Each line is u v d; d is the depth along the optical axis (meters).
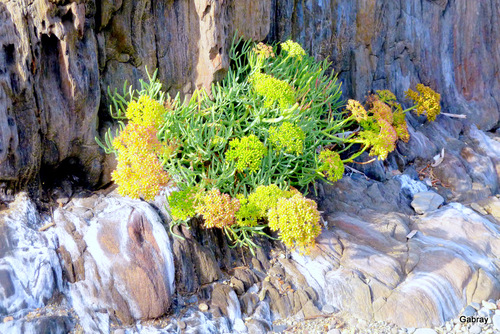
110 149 1.64
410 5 2.04
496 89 2.17
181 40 1.71
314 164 1.75
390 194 1.85
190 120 1.68
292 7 1.86
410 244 1.73
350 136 1.85
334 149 1.88
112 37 1.66
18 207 1.59
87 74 1.62
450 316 1.64
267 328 1.60
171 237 1.62
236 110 1.74
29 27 1.58
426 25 2.08
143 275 1.57
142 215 1.62
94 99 1.63
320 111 1.83
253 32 1.78
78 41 1.61
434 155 1.98
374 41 1.99
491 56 2.16
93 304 1.56
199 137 1.65
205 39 1.70
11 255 1.55
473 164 1.98
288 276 1.66
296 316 1.62
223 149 1.69
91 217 1.61
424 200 1.85
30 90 1.58
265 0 1.78
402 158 1.94
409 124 2.02
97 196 1.66
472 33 2.13
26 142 1.59
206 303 1.60
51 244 1.58
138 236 1.60
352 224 1.75
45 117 1.61
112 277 1.57
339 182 1.83
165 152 1.63
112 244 1.59
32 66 1.59
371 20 1.96
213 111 1.68
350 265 1.67
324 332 1.60
